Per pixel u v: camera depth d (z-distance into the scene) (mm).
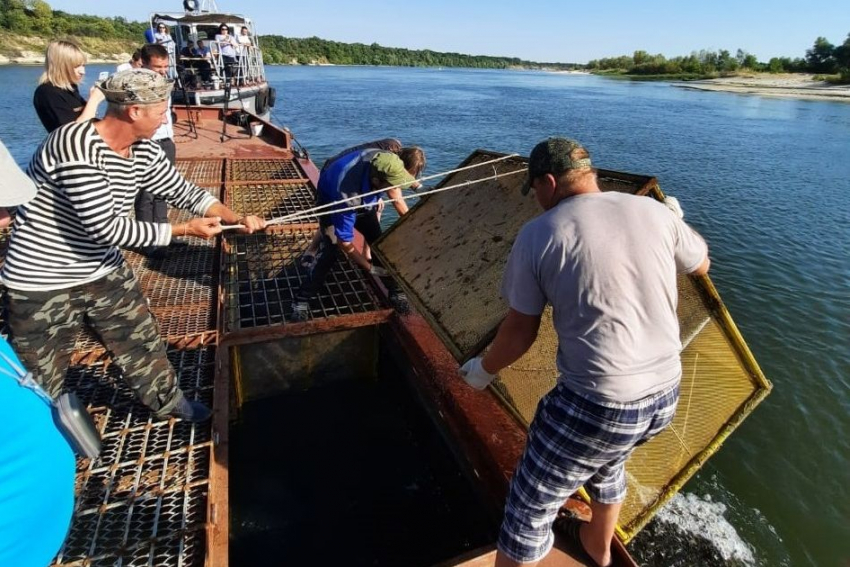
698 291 2311
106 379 3068
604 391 1655
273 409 3982
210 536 2156
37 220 1972
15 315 2086
